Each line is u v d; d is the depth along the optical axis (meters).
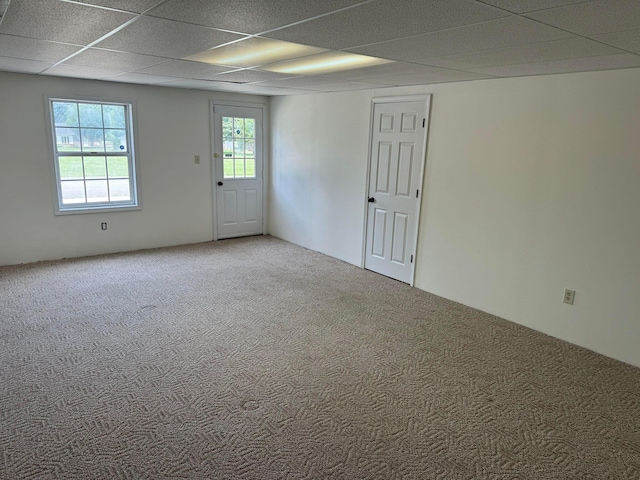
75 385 2.76
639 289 3.12
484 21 2.00
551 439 2.41
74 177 5.37
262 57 3.15
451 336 3.64
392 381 2.94
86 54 3.21
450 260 4.41
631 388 2.93
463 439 2.39
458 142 4.16
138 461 2.14
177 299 4.25
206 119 6.16
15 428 2.35
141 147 5.70
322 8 1.88
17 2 1.93
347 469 2.14
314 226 6.18
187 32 2.40
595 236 3.31
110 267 5.15
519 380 3.00
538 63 2.94
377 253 5.25
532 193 3.65
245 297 4.38
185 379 2.88
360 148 5.26
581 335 3.49
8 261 5.05
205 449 2.24
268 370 3.03
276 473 2.10
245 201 6.86
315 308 4.16
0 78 4.63
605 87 3.12
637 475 2.16
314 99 5.84
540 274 3.69
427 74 3.64
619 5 1.70
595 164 3.24
